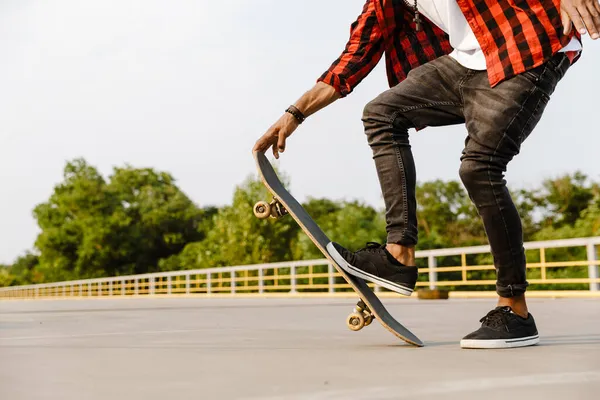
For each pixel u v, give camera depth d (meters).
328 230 39.00
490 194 2.58
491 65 2.54
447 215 36.38
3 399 1.40
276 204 2.80
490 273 24.30
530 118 2.55
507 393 1.40
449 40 2.79
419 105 2.71
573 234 26.61
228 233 38.34
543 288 23.67
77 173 59.41
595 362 1.98
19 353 2.39
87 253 56.16
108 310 6.99
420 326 3.88
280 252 38.62
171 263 55.72
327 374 1.76
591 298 9.66
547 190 30.89
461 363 2.00
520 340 2.52
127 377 1.74
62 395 1.45
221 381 1.65
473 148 2.59
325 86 2.90
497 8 2.55
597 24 2.40
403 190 2.71
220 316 5.23
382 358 2.15
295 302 9.70
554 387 1.48
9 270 85.25
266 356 2.24
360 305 2.71
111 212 58.62
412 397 1.37
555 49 2.50
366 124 2.77
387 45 2.96
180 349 2.51
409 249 2.70
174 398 1.40
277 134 2.93
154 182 62.22
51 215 58.59
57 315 5.81
